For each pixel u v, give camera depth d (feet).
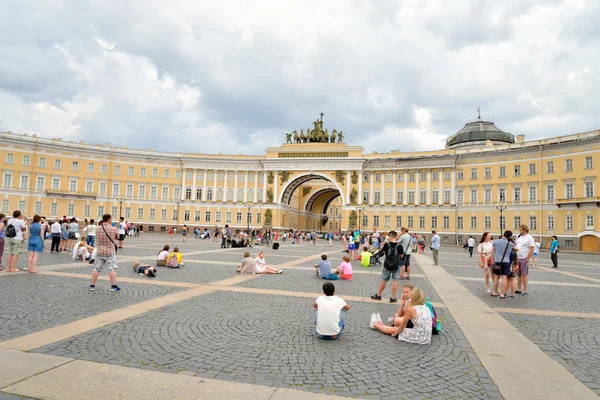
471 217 262.26
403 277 70.38
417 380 23.00
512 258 50.78
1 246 61.16
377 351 28.09
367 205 294.05
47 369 22.53
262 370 23.73
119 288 47.60
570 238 219.61
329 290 31.89
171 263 71.97
